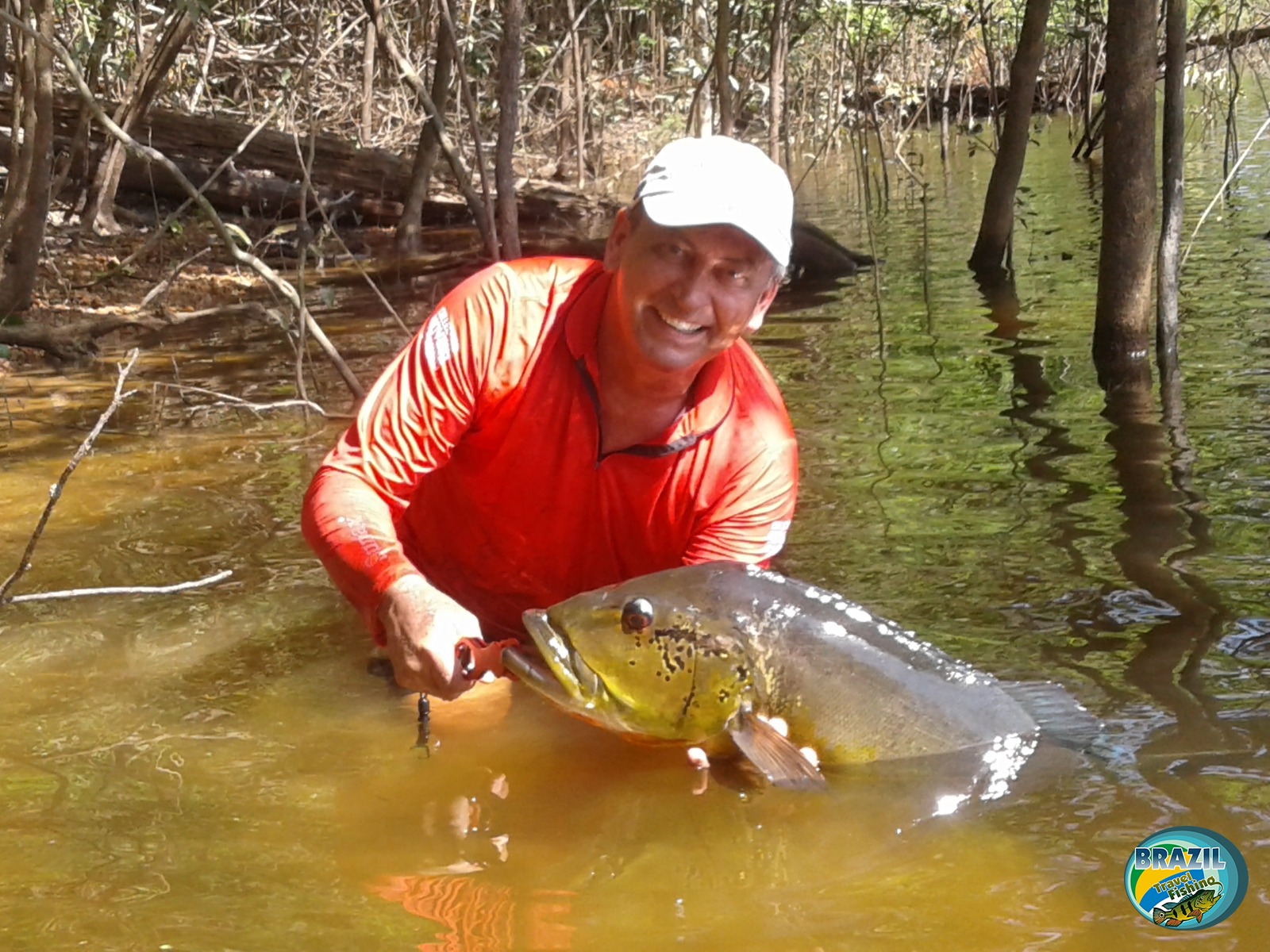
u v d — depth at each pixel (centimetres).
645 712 162
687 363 170
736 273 166
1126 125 345
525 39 966
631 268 167
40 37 345
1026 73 492
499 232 573
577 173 875
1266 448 271
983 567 219
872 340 397
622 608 162
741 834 149
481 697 185
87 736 172
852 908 133
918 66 1119
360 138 828
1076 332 391
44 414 344
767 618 166
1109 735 165
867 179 645
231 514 259
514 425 179
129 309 484
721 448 181
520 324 177
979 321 415
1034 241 561
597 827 151
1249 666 181
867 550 229
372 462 175
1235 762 158
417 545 196
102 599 217
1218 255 475
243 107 873
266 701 183
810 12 845
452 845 146
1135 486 254
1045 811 151
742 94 776
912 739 166
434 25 865
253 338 440
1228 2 809
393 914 131
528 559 188
